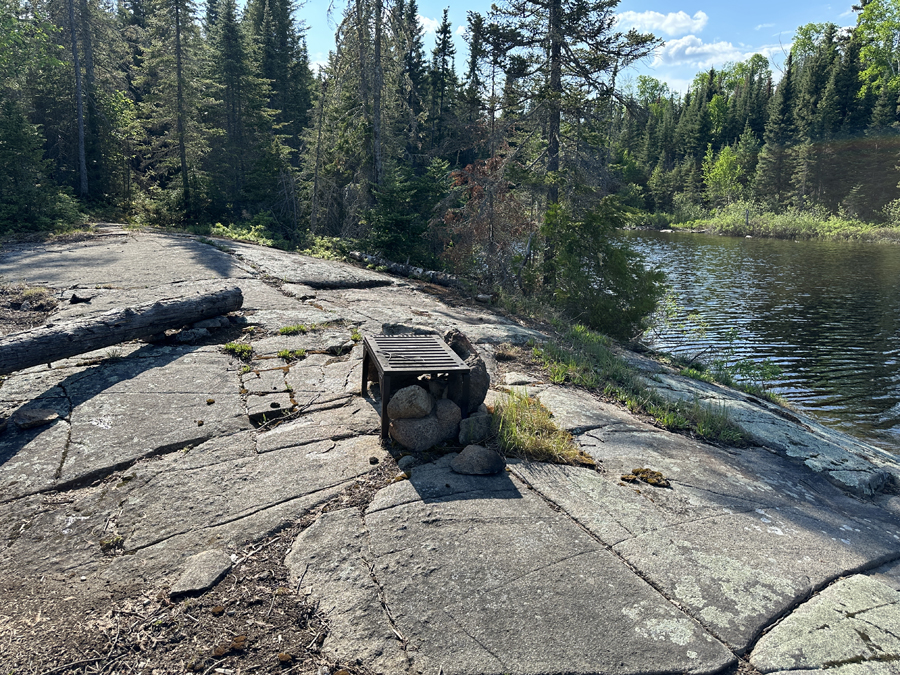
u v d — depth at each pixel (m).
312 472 3.87
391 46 21.22
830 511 3.98
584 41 16.89
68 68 30.12
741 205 70.94
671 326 17.33
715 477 4.23
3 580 2.83
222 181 32.75
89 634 2.50
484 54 17.66
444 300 10.84
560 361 7.09
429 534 3.18
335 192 24.81
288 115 45.56
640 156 82.88
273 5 48.12
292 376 5.67
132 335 5.94
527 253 16.14
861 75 67.75
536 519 3.39
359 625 2.53
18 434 4.25
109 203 28.55
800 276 29.55
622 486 3.91
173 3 25.81
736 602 2.78
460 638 2.46
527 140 17.83
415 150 37.22
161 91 27.59
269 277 10.83
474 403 4.61
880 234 53.41
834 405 10.94
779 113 72.50
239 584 2.80
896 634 2.61
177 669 2.32
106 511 3.41
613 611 2.66
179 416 4.66
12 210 17.48
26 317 7.18
